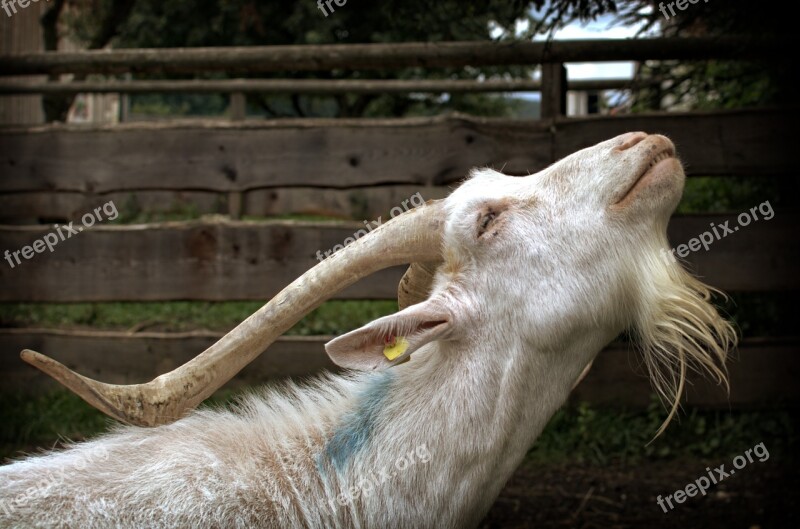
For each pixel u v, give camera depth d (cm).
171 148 243
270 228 238
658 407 225
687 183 274
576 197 120
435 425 116
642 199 119
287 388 127
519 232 119
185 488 112
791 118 217
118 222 383
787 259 220
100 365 244
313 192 244
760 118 218
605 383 226
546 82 227
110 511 110
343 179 236
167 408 113
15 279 250
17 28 487
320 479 116
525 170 227
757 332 241
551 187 121
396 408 118
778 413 221
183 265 242
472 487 117
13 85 343
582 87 368
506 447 119
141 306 319
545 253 118
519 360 118
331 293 117
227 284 240
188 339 240
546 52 216
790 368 222
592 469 212
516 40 220
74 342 246
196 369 115
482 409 117
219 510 111
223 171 241
